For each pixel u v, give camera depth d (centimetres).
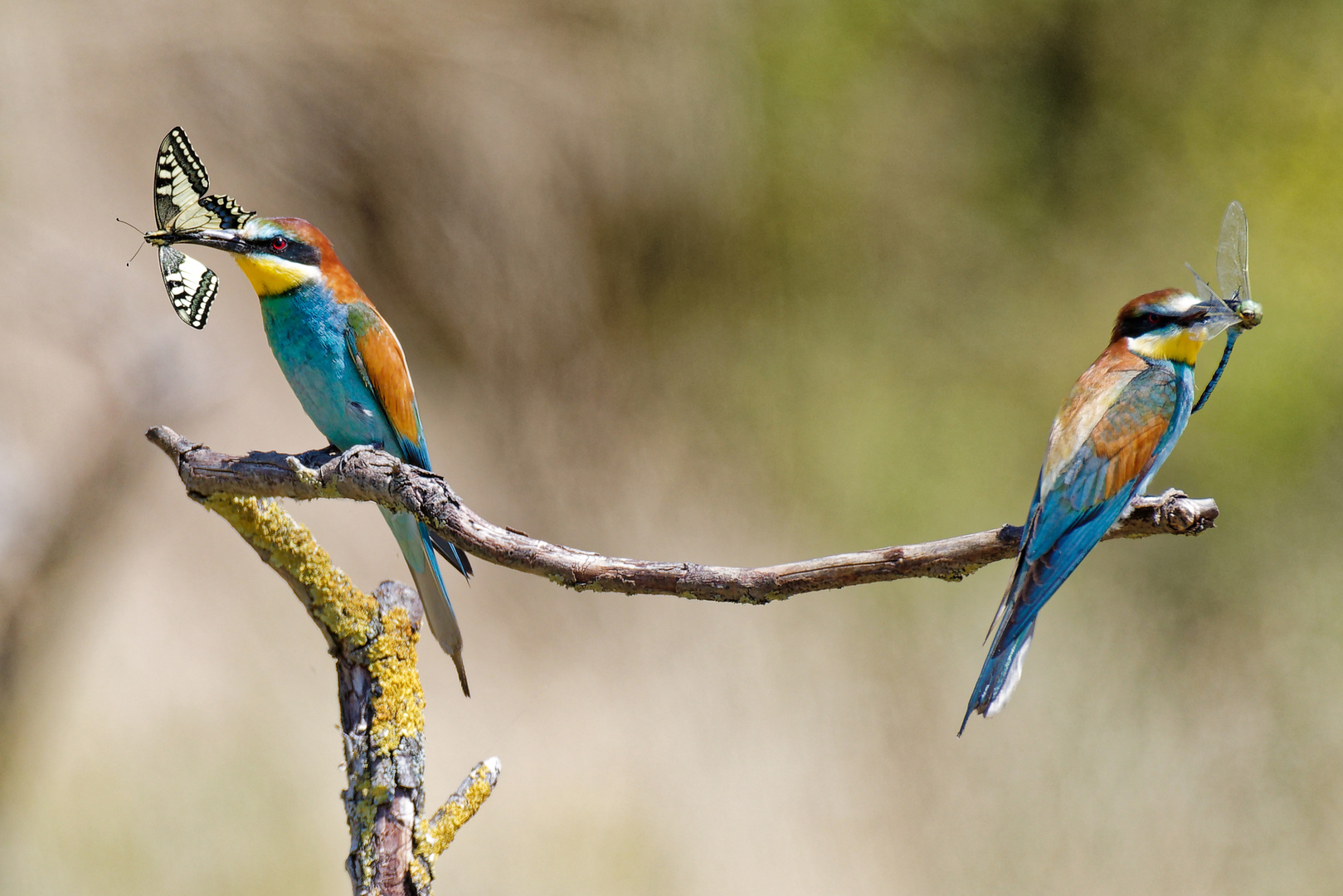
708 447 1770
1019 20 1914
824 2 1883
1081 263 1897
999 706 486
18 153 1490
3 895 1002
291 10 1731
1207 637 1572
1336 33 1858
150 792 1135
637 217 1844
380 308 1720
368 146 1734
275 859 1123
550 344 1786
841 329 1869
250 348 1500
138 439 1248
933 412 1812
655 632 1513
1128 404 558
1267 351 1697
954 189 1916
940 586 1588
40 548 1115
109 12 1644
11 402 1209
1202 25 1895
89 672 1193
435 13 1783
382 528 1516
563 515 1666
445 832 441
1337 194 1803
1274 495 1655
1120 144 1914
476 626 1477
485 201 1773
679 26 1861
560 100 1809
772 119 1878
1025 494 1744
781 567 409
